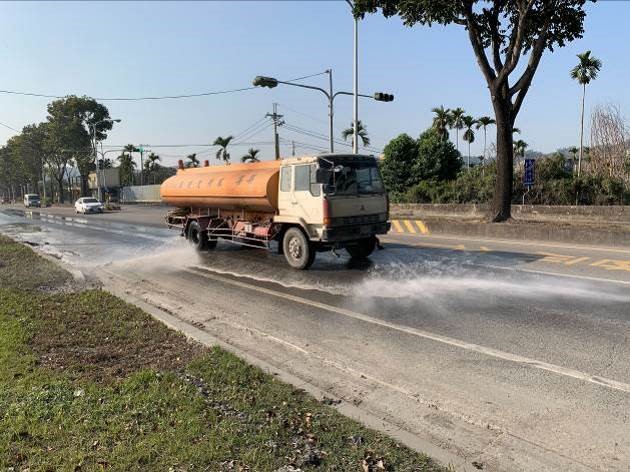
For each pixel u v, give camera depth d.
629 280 9.38
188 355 5.79
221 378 5.00
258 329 7.06
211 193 14.20
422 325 6.93
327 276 10.62
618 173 23.98
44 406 4.33
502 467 3.56
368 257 12.89
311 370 5.50
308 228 11.02
